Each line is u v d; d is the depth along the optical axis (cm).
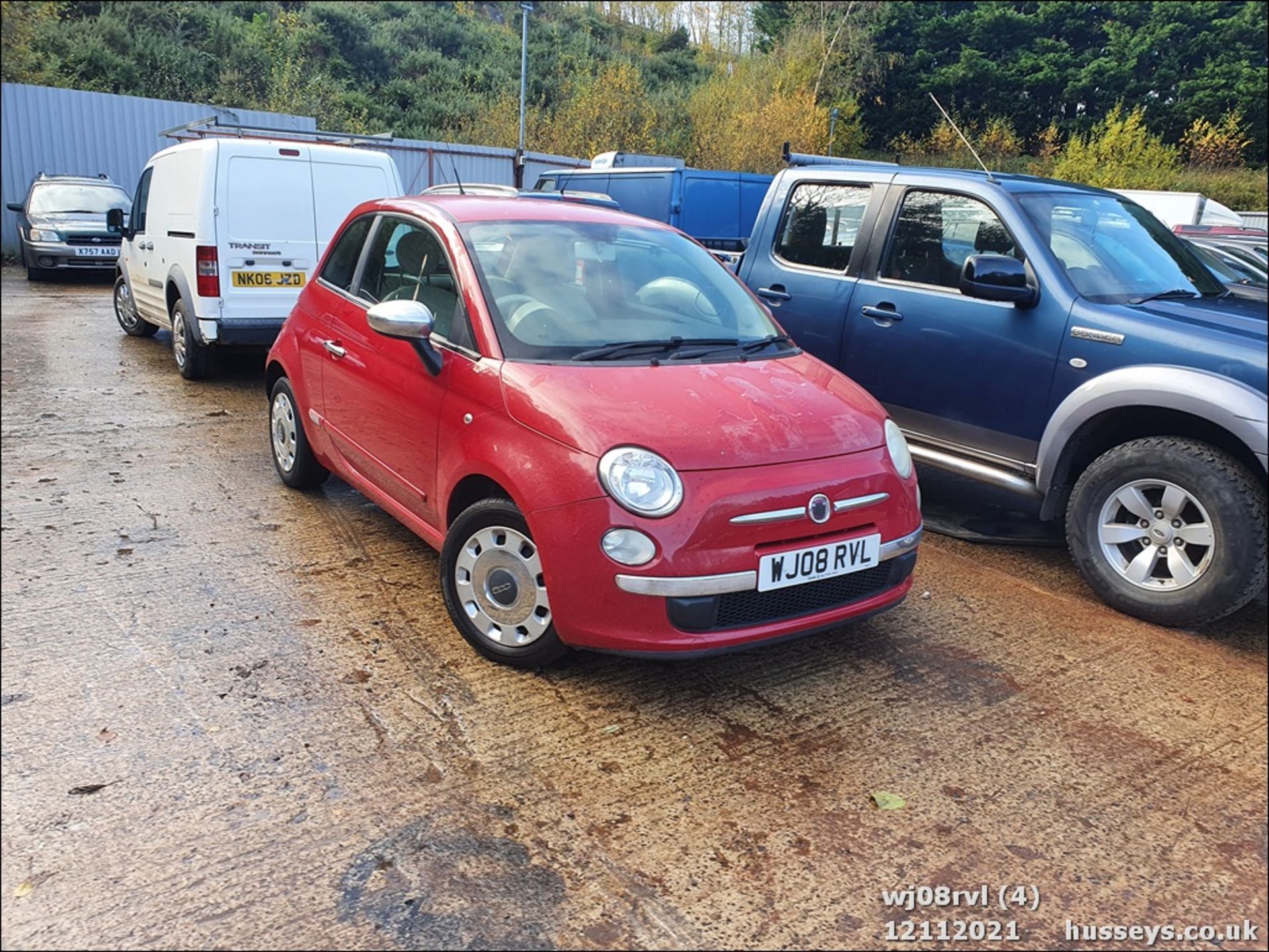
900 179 514
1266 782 288
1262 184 3372
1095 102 4484
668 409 312
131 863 232
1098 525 407
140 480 525
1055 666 359
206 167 704
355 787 266
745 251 597
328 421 448
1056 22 4747
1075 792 281
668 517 284
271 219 731
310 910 220
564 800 265
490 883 232
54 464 549
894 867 246
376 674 328
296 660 334
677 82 5009
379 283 425
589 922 221
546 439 304
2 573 396
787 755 293
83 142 1773
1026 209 457
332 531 461
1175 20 4369
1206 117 4100
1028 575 452
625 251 411
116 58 2695
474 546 335
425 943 212
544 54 4862
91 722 290
